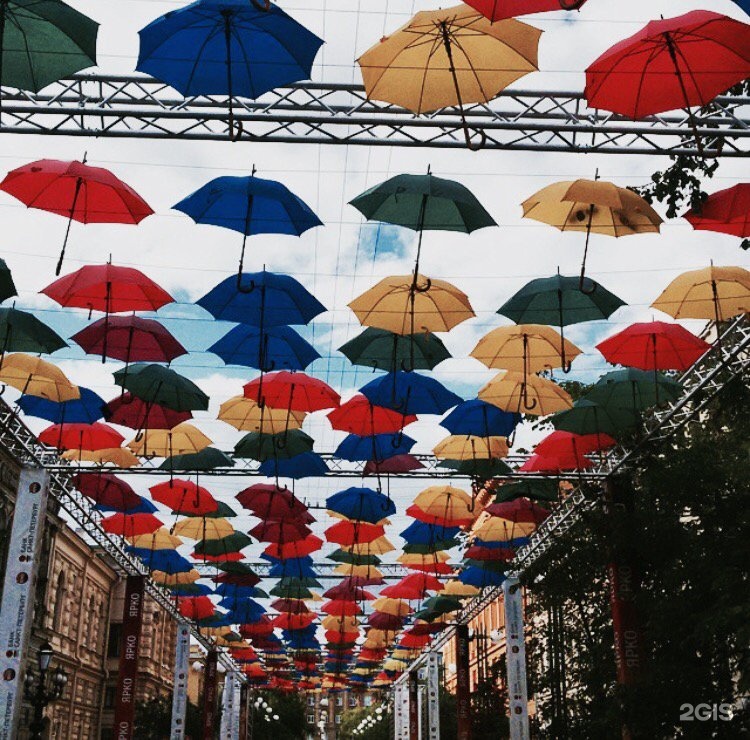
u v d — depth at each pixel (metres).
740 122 11.77
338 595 27.91
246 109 11.52
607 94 8.90
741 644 13.18
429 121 11.62
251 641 40.69
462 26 8.82
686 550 16.48
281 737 68.81
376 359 15.34
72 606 40.00
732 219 11.49
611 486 20.08
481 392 16.34
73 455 19.59
